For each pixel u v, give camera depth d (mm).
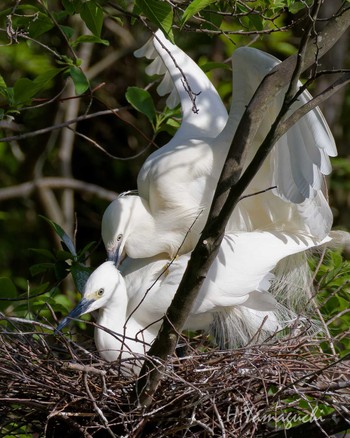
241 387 8797
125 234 10320
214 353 9125
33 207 18500
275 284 10555
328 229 9758
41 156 17250
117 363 8867
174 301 7973
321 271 10984
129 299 10023
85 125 19125
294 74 7441
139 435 8781
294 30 17234
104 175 19344
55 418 9039
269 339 9492
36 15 10062
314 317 10531
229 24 15711
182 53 11305
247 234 9984
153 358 8211
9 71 17016
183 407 8617
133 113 19312
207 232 7617
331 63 15039
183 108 10750
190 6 8375
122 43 18031
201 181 10086
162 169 10125
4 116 10227
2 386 9086
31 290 10812
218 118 10742
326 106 16344
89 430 8961
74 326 11750
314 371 8859
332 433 8828
